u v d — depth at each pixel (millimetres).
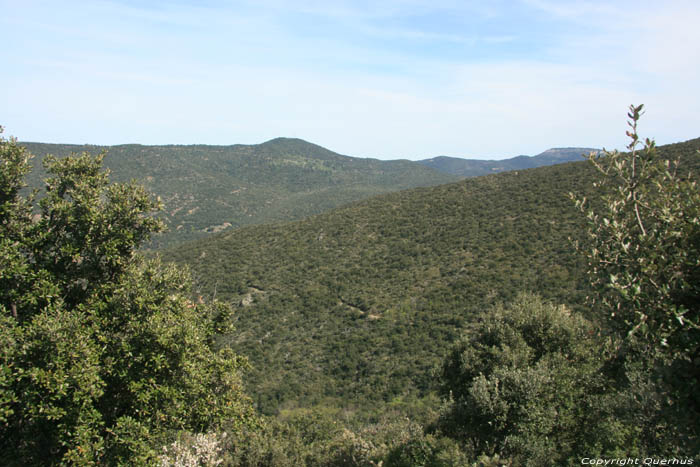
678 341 4230
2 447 8258
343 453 17109
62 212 9367
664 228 4547
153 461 8430
